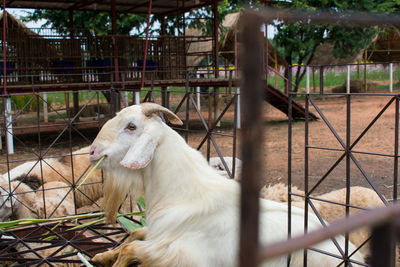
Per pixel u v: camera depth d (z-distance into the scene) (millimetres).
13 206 5008
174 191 2766
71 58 12922
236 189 2793
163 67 14016
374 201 4641
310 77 25344
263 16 411
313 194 6629
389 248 446
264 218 2770
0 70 11852
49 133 13805
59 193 5863
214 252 2566
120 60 13523
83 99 20094
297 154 9820
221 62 25797
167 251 2559
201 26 18078
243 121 406
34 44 12305
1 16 14289
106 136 2908
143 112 2867
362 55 24234
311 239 407
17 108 18047
